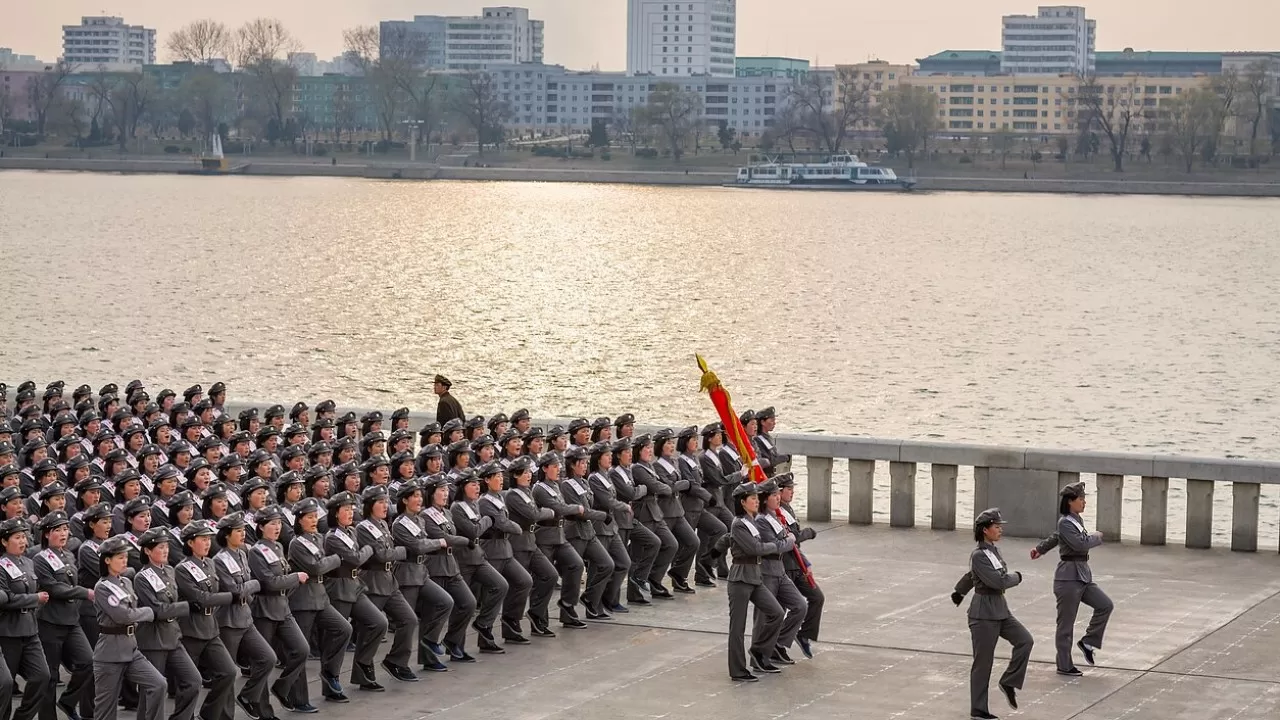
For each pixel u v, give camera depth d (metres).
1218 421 78.31
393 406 80.44
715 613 28.95
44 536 22.72
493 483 26.56
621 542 28.73
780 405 81.81
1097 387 87.75
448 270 153.75
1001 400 83.44
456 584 25.81
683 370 92.62
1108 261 171.12
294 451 28.44
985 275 155.12
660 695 24.20
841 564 32.06
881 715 23.31
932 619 28.22
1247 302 133.88
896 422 77.69
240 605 22.53
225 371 90.44
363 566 24.75
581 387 86.62
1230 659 25.89
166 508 25.64
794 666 25.66
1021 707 23.64
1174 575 31.19
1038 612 28.62
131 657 21.22
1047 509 34.00
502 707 23.67
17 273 140.38
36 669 22.09
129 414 32.69
